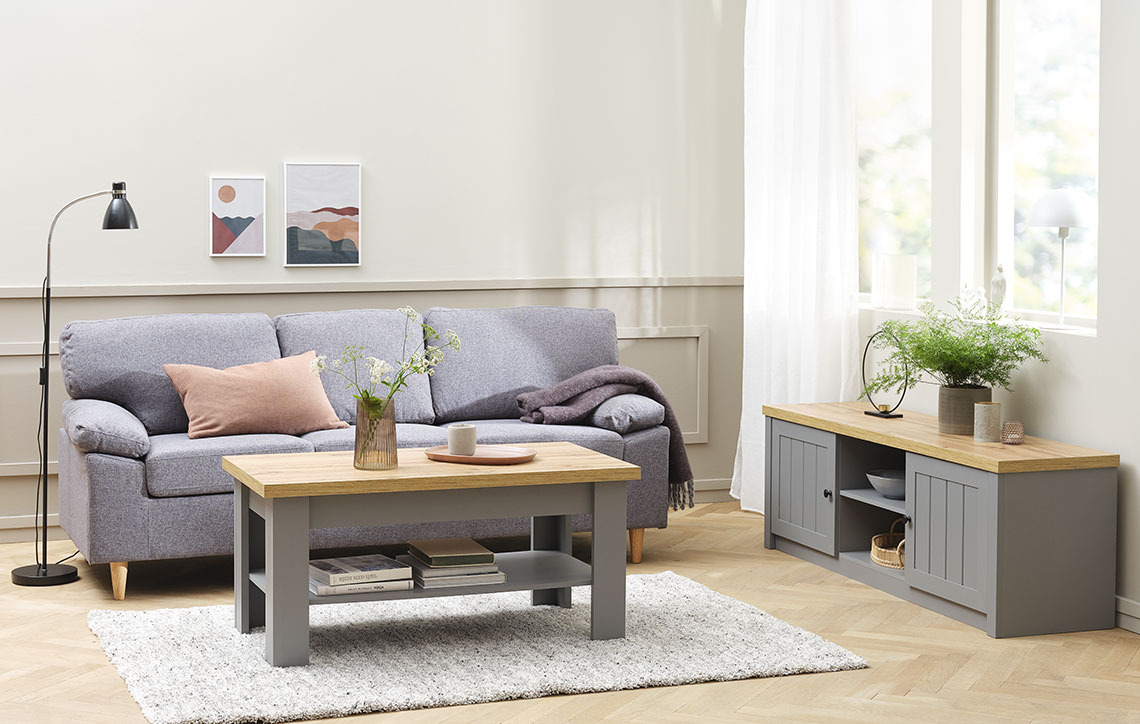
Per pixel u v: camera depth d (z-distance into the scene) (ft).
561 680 11.09
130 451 14.01
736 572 15.58
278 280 17.94
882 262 17.58
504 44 18.76
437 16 18.42
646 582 14.73
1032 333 14.32
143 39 17.15
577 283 19.26
